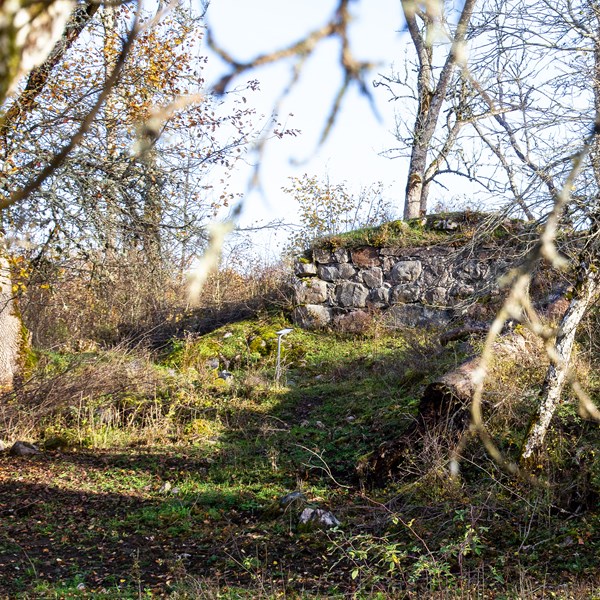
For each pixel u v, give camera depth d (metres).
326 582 5.57
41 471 8.91
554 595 4.72
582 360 7.96
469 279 14.82
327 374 13.05
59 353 14.84
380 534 6.34
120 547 6.56
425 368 10.84
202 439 10.10
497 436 7.25
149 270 11.95
